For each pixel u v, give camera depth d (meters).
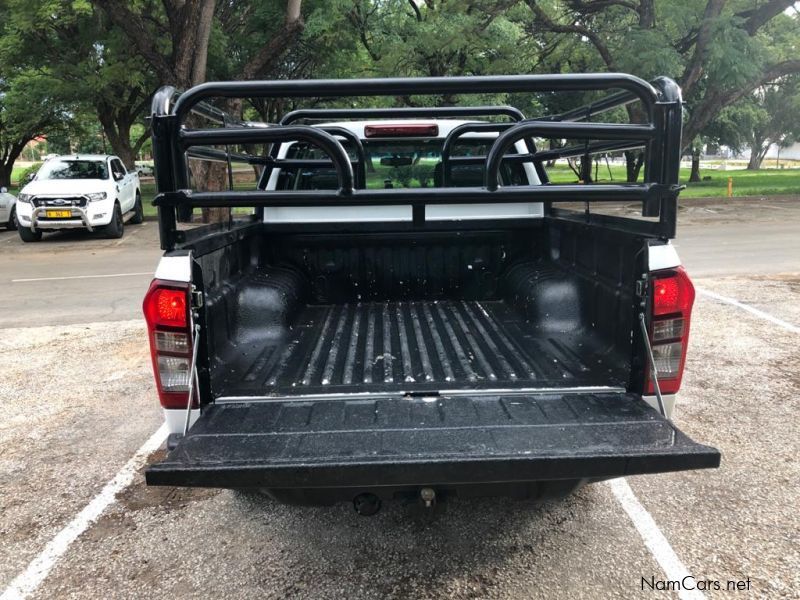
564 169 48.69
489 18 18.72
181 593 2.80
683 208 20.06
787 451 3.94
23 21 18.52
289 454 2.24
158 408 4.91
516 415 2.52
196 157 3.12
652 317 2.61
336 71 21.14
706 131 36.88
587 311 3.31
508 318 3.96
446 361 3.18
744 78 16.11
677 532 3.15
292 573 2.92
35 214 14.66
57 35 21.59
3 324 7.64
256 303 3.48
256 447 2.29
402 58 18.88
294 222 4.20
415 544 3.12
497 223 4.23
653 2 18.00
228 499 3.58
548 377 2.91
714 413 4.52
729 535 3.12
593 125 2.51
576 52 23.14
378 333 3.69
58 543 3.19
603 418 2.48
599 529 3.20
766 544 3.04
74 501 3.58
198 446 2.30
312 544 3.14
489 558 2.99
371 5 20.12
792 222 15.90
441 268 4.38
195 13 13.51
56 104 23.61
